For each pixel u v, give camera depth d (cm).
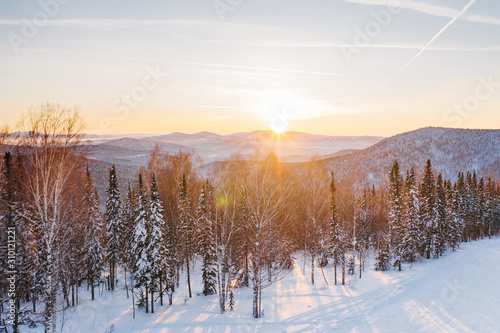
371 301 3033
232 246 3534
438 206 5966
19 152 1614
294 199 5278
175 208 4306
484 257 5247
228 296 3397
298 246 6031
